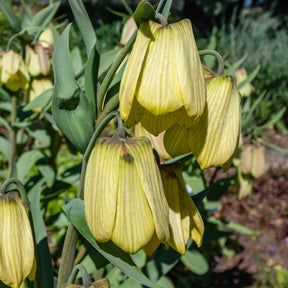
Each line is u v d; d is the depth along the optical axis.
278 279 0.49
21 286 0.22
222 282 0.57
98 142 0.18
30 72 0.38
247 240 0.69
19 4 0.79
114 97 0.19
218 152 0.18
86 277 0.19
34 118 0.43
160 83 0.16
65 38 0.19
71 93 0.19
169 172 0.20
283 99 1.17
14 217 0.20
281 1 1.83
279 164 0.97
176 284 0.53
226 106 0.18
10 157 0.42
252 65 1.24
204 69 0.19
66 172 0.43
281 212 0.78
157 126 0.18
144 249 0.20
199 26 1.79
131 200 0.17
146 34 0.16
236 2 1.81
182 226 0.20
